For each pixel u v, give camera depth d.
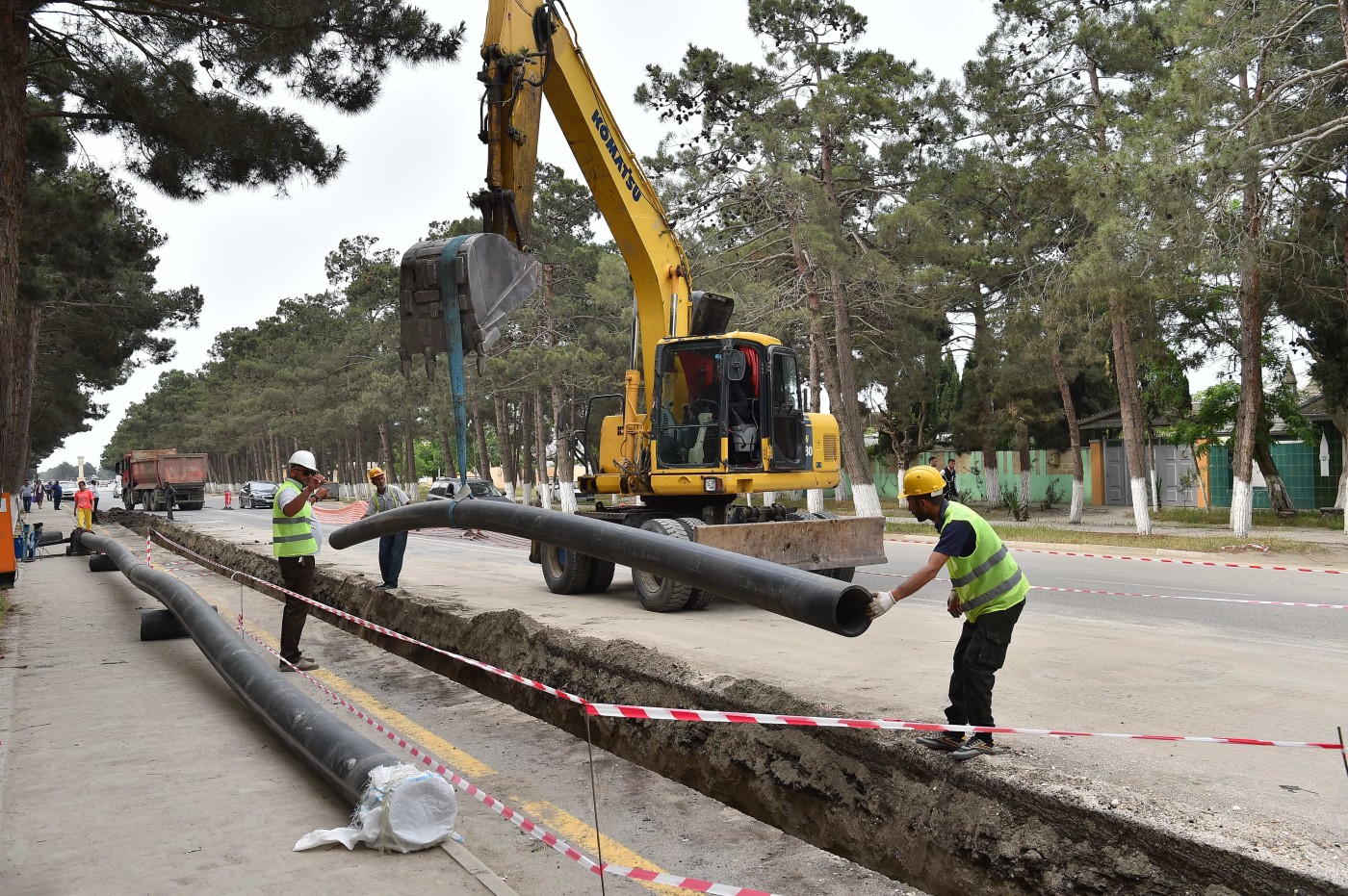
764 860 4.36
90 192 19.47
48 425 43.25
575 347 36.22
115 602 12.23
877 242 25.42
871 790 5.00
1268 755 4.97
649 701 6.76
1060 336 23.38
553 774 5.64
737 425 11.22
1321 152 17.97
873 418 36.44
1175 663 7.33
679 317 11.87
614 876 4.14
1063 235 25.00
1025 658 7.52
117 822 4.32
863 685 6.48
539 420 38.28
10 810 4.47
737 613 10.09
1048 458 36.50
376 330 55.50
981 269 27.95
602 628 9.02
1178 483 31.66
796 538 10.65
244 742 5.64
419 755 5.94
